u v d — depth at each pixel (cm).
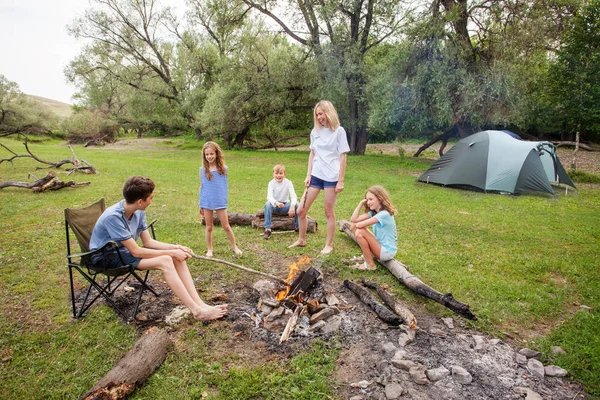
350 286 388
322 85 1905
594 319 339
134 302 362
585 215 750
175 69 3091
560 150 2134
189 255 342
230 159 1814
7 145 2428
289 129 2791
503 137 1023
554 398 246
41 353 289
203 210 471
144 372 255
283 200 605
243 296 378
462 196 934
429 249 536
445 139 1881
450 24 1470
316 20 1848
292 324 311
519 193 969
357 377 262
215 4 2077
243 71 2188
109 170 1263
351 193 934
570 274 450
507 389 252
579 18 1616
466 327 330
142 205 339
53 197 822
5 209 715
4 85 3634
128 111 3412
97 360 279
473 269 460
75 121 3312
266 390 248
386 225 429
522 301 379
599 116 1691
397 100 1561
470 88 1401
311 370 265
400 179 1202
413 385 252
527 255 513
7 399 242
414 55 1523
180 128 3556
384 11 1656
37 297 375
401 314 331
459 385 254
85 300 337
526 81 1474
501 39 1436
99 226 324
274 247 526
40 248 509
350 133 2088
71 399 243
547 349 297
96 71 3381
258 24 2267
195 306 322
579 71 1683
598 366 273
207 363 275
